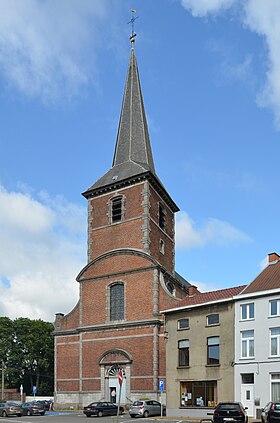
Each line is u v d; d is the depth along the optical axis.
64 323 48.84
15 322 79.38
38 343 78.38
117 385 43.09
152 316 43.03
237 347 32.59
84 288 48.56
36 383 78.00
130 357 42.69
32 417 38.53
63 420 33.38
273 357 30.50
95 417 36.62
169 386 36.06
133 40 61.69
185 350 36.22
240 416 25.22
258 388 30.72
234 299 33.53
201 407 33.72
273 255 36.69
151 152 56.97
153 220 48.59
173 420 31.44
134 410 36.09
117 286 46.62
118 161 54.06
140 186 48.56
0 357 76.25
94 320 46.62
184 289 53.00
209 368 33.88
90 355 45.62
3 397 62.56
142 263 45.31
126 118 56.62
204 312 35.44
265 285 33.12
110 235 49.16
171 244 52.97
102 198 51.06
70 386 46.22
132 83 58.88
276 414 24.98
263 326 31.58
